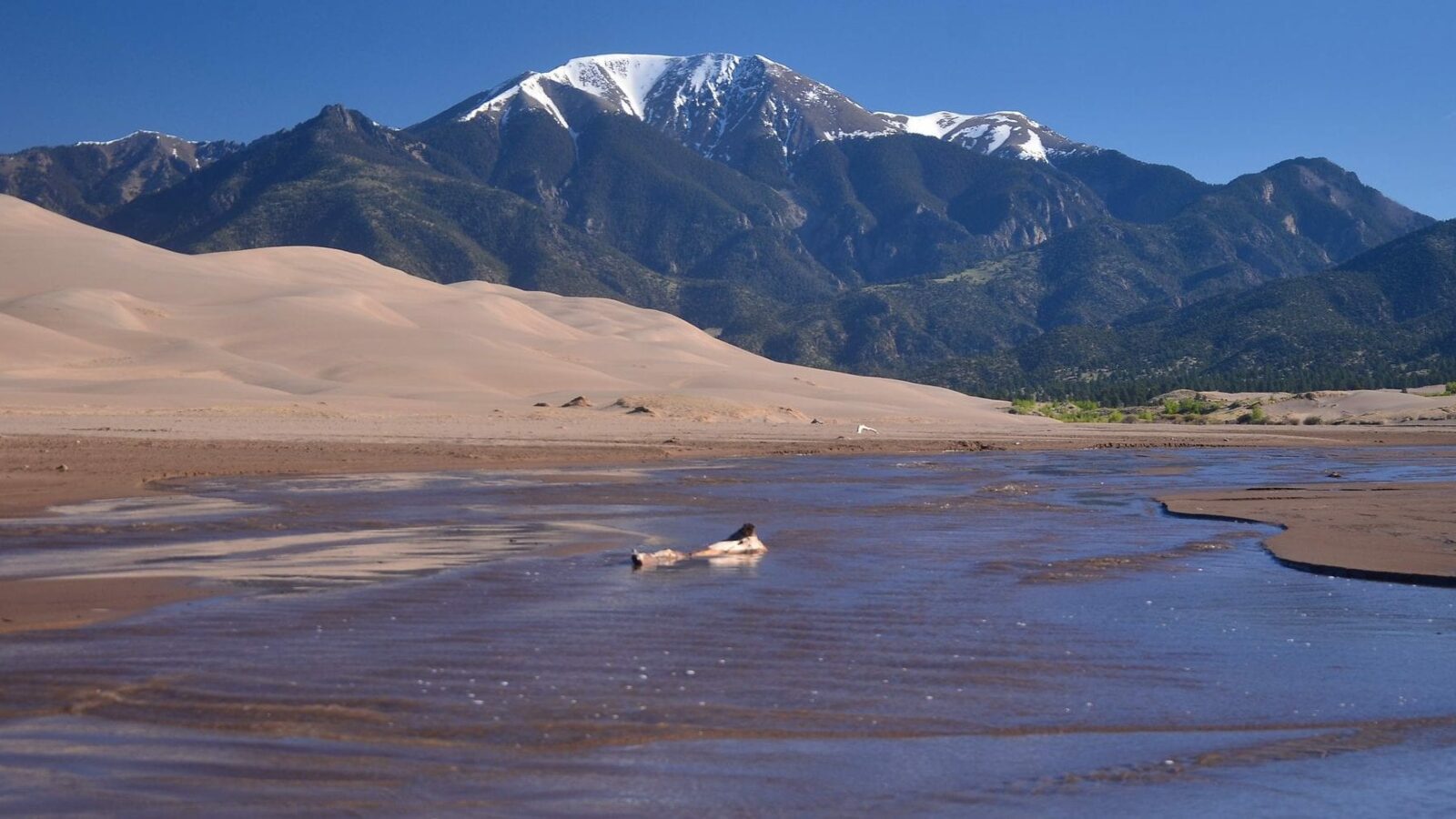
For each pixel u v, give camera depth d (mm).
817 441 68562
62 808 7641
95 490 29766
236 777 8242
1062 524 25625
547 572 17391
